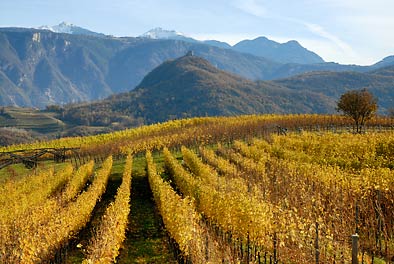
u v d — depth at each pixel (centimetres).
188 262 1370
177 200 1755
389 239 1406
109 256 1336
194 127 5434
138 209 2464
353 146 2792
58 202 2338
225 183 2130
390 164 2389
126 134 5941
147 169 3472
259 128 4775
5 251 1510
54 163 4706
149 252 1703
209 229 1689
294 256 1276
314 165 2325
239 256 1398
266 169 2525
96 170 3922
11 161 4700
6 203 2277
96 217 2352
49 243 1577
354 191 1644
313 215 1548
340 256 1217
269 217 1389
